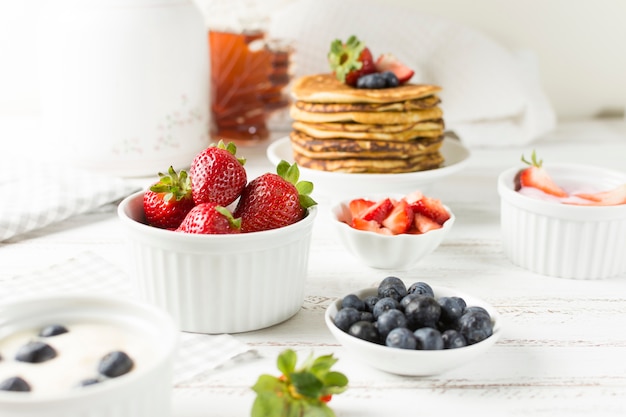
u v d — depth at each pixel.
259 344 0.69
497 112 1.10
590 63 1.23
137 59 0.93
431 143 0.90
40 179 0.94
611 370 0.67
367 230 0.79
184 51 0.96
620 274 0.80
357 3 1.15
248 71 1.07
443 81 1.11
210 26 1.12
